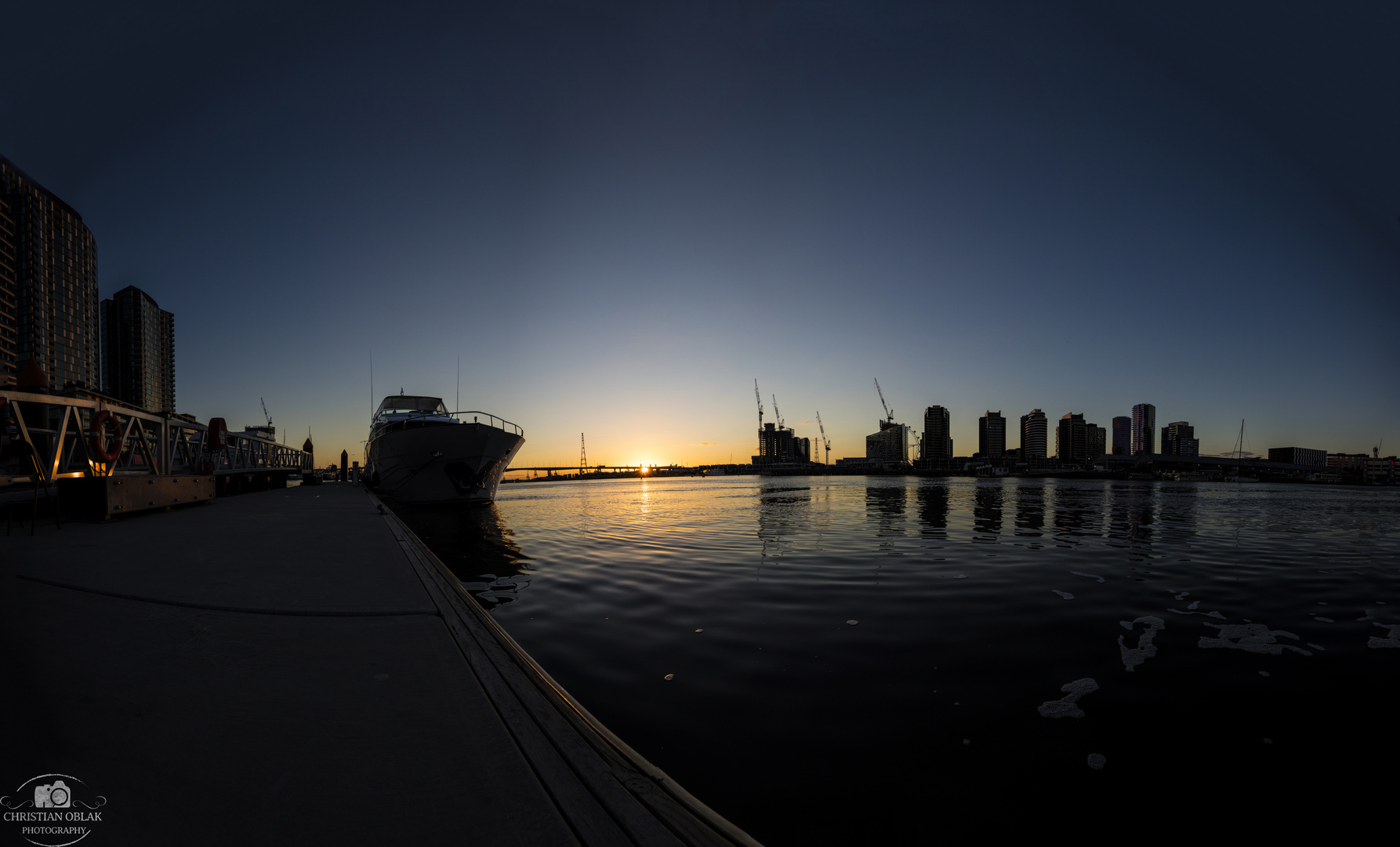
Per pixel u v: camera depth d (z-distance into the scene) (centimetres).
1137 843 320
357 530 1102
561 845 197
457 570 1220
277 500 2081
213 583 591
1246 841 325
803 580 1089
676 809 222
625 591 992
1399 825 346
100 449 1452
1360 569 1326
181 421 2031
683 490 8312
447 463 2872
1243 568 1317
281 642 412
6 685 313
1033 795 366
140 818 201
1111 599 949
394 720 290
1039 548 1598
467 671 360
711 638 693
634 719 462
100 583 579
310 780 231
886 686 544
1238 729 477
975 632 737
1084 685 561
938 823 331
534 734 276
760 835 313
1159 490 8200
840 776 380
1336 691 564
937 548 1582
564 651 641
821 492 6712
